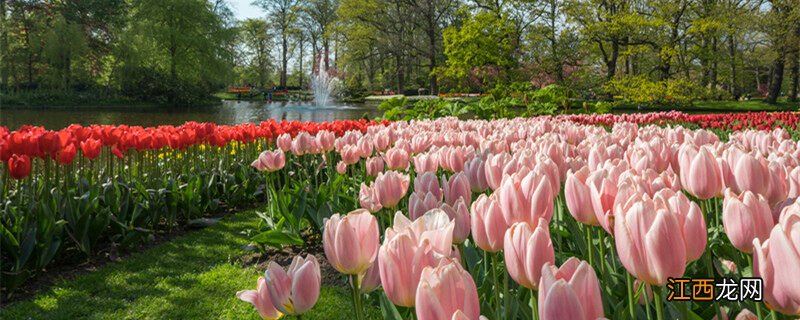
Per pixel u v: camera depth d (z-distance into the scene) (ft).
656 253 3.45
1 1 122.72
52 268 14.64
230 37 145.69
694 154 5.77
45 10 131.34
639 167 7.73
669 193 4.51
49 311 11.97
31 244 12.91
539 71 105.50
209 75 140.67
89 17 138.82
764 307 5.35
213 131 20.63
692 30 92.84
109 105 124.06
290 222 14.25
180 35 134.62
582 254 7.45
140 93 131.44
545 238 3.71
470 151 10.78
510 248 3.91
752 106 110.63
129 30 126.93
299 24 195.72
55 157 14.17
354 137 14.78
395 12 145.48
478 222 4.66
